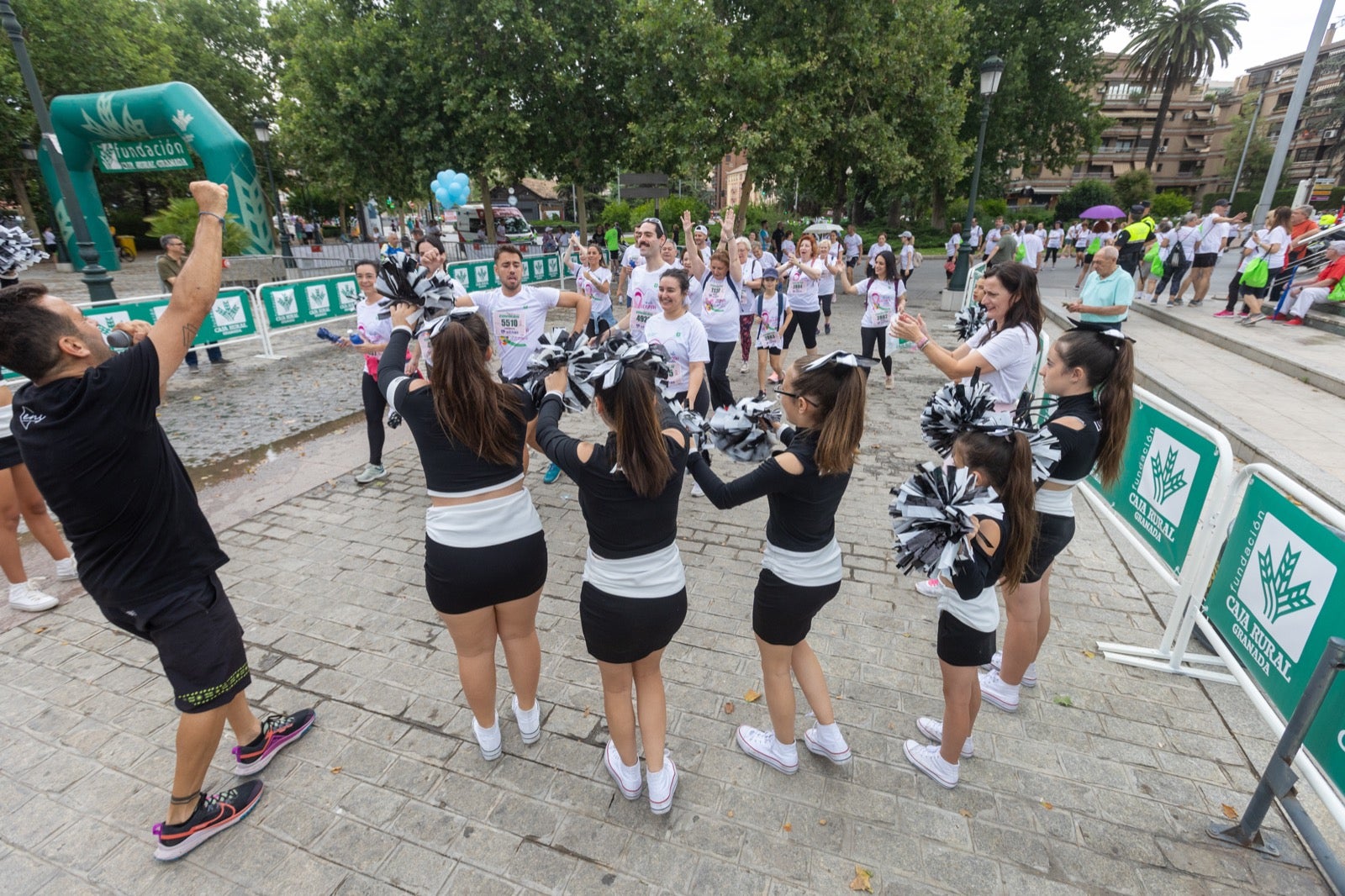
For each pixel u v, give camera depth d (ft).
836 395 6.77
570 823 7.88
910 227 109.40
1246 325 33.68
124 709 9.71
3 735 9.16
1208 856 7.46
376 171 60.70
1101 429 8.61
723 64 44.91
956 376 11.23
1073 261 87.10
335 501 16.79
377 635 11.39
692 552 14.25
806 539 7.39
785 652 8.00
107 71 76.74
